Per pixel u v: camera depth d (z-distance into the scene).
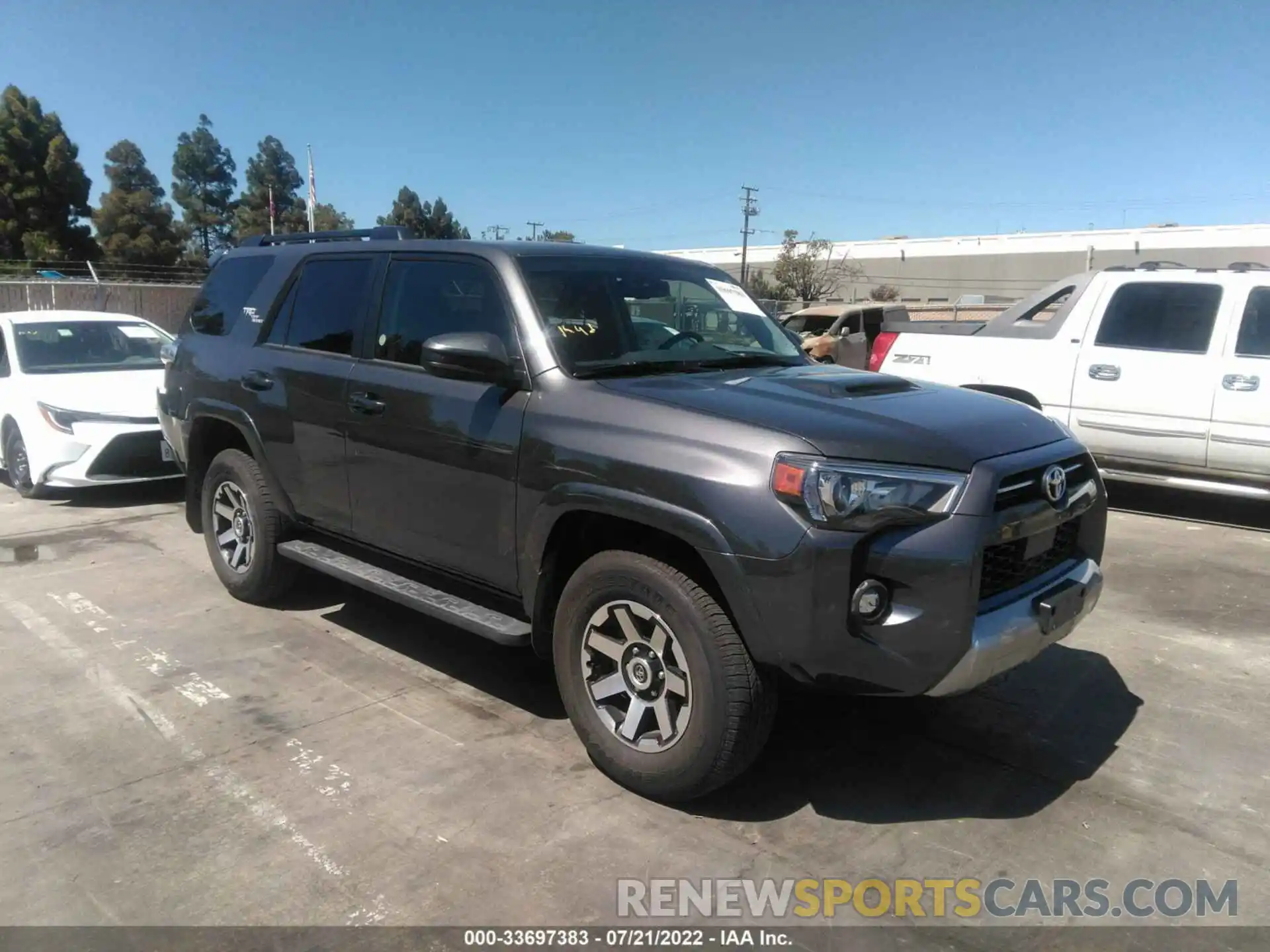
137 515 7.67
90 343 8.95
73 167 53.16
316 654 4.62
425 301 4.07
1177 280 7.39
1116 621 5.11
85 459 7.65
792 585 2.78
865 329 18.19
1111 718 3.94
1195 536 6.93
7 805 3.27
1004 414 3.33
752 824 3.15
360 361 4.27
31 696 4.14
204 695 4.15
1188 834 3.11
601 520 3.31
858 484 2.77
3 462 8.55
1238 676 4.39
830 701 4.09
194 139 75.12
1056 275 73.06
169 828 3.12
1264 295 6.98
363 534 4.32
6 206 51.62
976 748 3.68
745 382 3.48
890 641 2.80
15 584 5.74
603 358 3.64
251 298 5.11
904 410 3.18
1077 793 3.36
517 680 4.32
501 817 3.18
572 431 3.31
